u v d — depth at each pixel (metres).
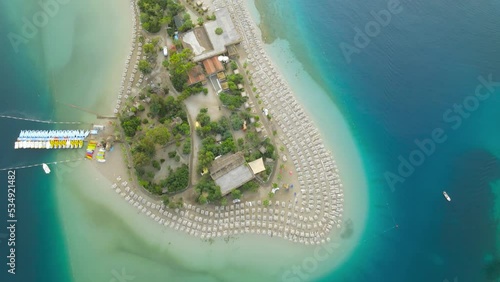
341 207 53.38
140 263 49.09
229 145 51.94
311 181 53.22
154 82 54.16
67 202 49.94
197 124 52.38
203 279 49.44
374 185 54.97
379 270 52.31
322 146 55.03
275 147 53.69
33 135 51.00
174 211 50.22
